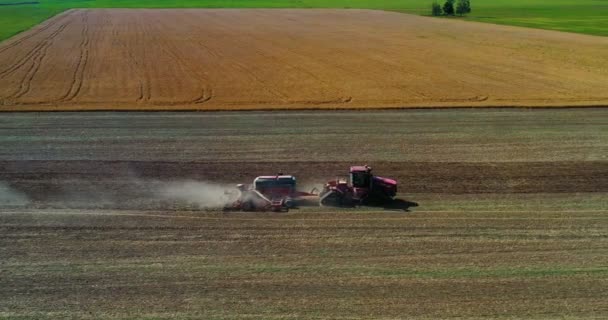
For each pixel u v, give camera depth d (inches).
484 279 1101.7
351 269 1141.1
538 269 1140.5
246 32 5290.4
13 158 1831.9
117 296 1053.2
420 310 1000.9
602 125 2159.2
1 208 1464.1
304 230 1322.6
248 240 1273.4
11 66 3528.5
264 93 2721.5
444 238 1277.1
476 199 1512.1
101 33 5305.1
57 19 6781.5
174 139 2017.7
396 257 1188.5
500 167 1740.9
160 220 1387.8
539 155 1844.2
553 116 2283.5
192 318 982.4
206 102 2549.2
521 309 1004.6
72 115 2335.1
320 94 2684.5
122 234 1310.3
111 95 2701.8
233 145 1952.5
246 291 1063.6
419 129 2121.1
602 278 1107.3
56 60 3752.5
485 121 2220.7
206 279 1107.3
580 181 1632.6
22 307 1023.6
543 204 1476.4
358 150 1897.1
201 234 1307.8
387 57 3750.0
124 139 2020.2
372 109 2404.0
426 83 2915.8
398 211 1430.9
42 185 1622.8
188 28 5669.3
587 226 1341.0
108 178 1673.2
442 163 1776.6
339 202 1480.1
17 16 7224.4
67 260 1188.5
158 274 1127.6
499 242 1258.0
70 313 1003.9
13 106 2477.9
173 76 3164.4
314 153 1871.3
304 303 1023.0
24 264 1173.7
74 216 1414.9
